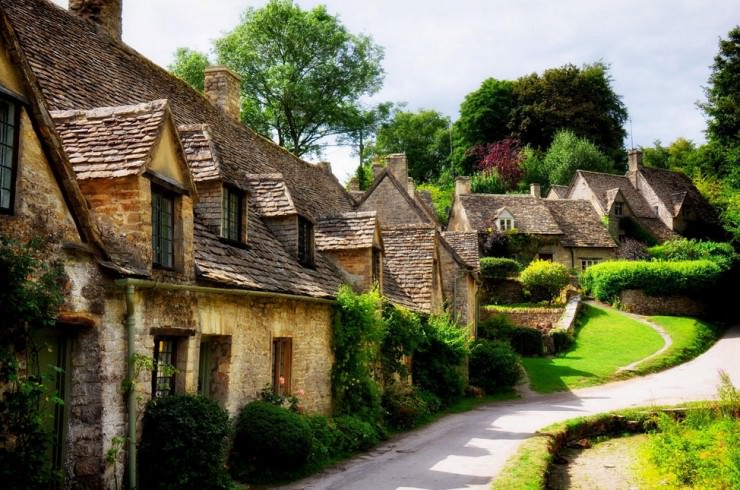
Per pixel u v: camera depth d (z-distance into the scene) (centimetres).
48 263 708
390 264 2298
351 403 1515
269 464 1059
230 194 1229
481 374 2542
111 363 795
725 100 5047
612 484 1226
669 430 1454
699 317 4181
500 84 8050
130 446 809
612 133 7850
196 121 1611
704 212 6028
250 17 3991
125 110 951
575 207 5594
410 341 1814
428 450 1351
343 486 1010
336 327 1473
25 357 702
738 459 1128
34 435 662
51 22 1302
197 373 980
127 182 865
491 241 5003
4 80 686
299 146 4116
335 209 2236
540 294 4344
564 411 2014
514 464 1165
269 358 1195
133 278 812
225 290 1011
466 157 7838
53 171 732
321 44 3956
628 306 4216
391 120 4472
